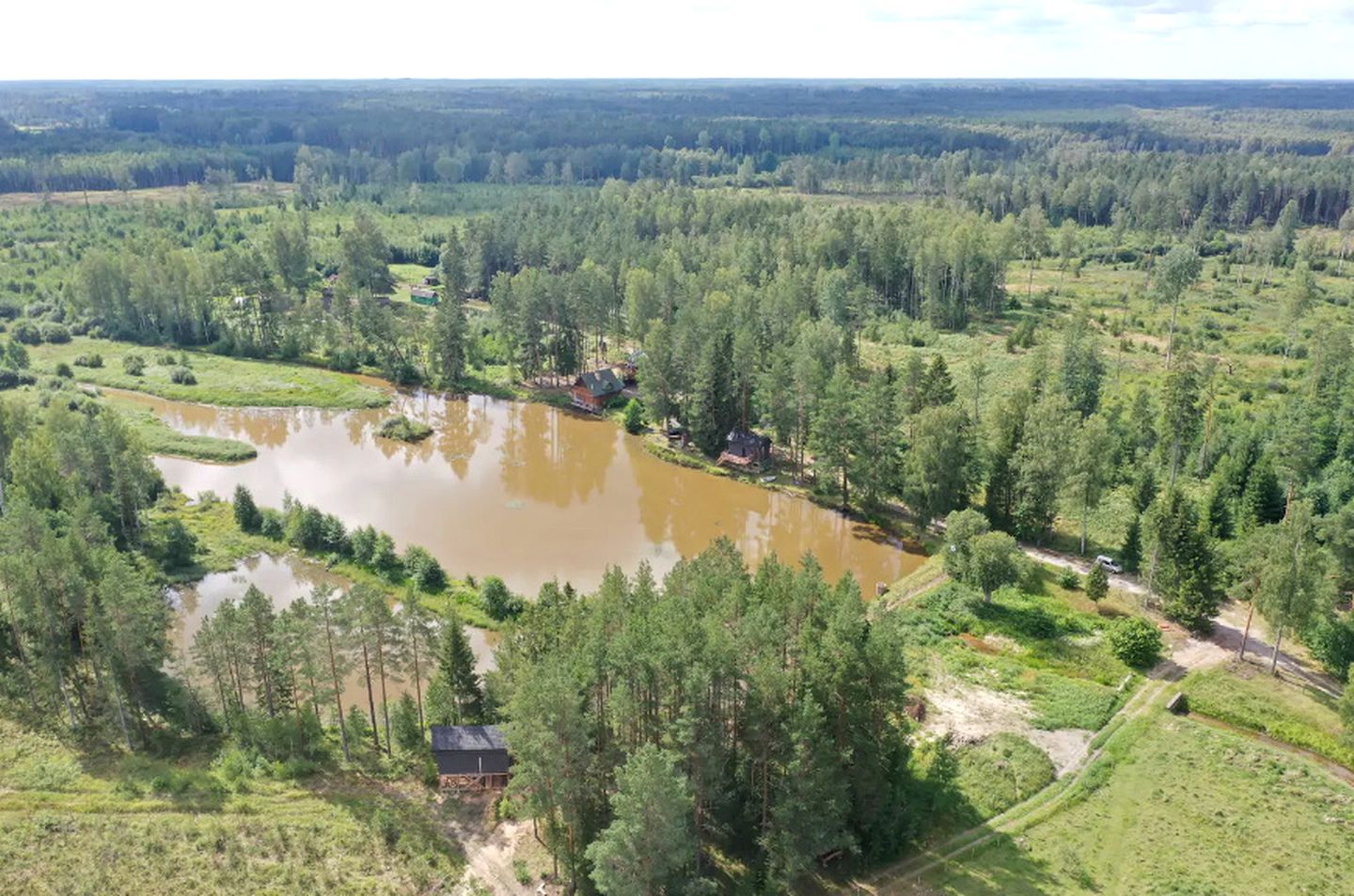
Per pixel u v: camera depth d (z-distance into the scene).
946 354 167.75
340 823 62.34
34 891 55.91
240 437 143.38
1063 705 74.69
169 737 71.94
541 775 55.25
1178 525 84.81
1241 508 103.56
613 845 51.16
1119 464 119.12
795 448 132.12
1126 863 58.75
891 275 197.38
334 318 180.62
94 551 79.31
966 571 91.94
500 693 67.44
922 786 65.56
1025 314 193.62
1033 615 88.00
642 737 59.91
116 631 68.06
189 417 150.62
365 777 67.44
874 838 59.50
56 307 192.25
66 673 74.50
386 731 71.88
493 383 164.50
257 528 107.75
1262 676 78.19
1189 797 64.31
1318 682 77.62
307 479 128.00
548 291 162.50
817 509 119.44
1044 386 131.62
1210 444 119.50
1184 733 71.00
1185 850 59.62
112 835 60.44
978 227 198.00
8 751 69.06
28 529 79.12
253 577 99.25
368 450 139.12
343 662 69.50
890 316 193.25
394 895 56.75
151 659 72.38
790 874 55.59
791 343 148.00
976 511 100.19
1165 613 87.12
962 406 118.69
